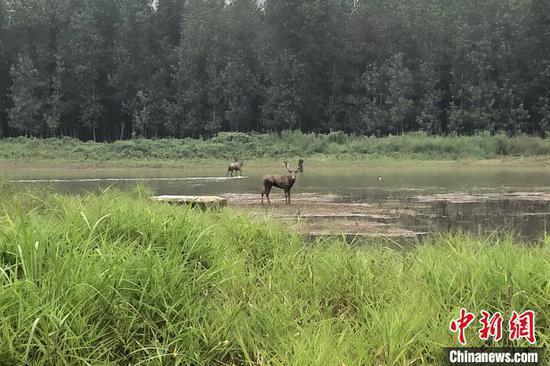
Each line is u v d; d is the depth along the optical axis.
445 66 57.41
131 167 40.47
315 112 56.41
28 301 3.37
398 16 56.50
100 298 3.62
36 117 53.44
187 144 46.22
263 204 16.23
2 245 3.99
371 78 53.94
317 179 28.08
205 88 54.50
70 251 3.85
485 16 54.62
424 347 3.74
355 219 12.92
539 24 53.56
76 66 52.91
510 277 4.37
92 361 3.26
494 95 53.47
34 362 3.12
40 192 10.97
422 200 17.30
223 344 3.71
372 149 44.66
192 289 4.14
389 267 5.66
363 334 3.81
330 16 55.84
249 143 46.47
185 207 6.87
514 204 16.03
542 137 50.97
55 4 54.09
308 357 3.29
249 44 58.50
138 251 4.39
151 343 3.58
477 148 43.34
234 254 6.05
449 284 4.56
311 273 5.29
